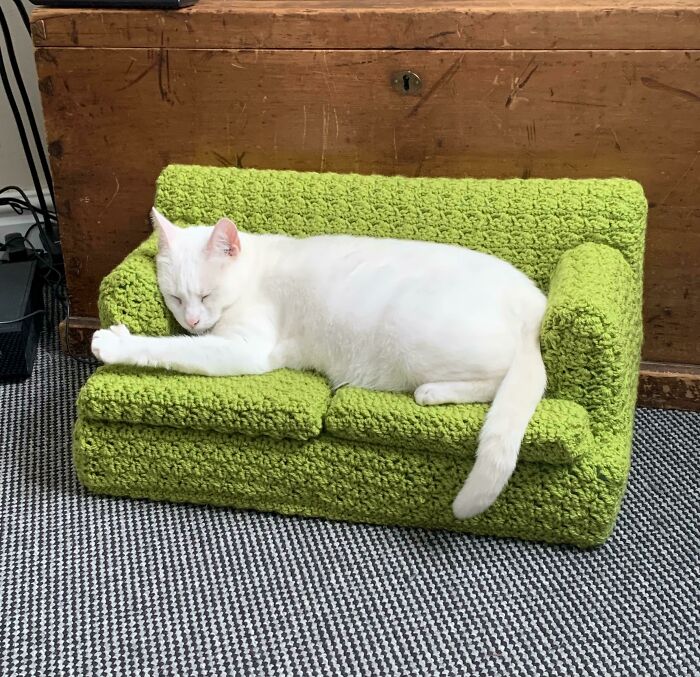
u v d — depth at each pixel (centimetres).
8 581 116
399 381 122
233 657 104
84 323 173
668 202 143
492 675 102
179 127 152
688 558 121
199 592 114
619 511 129
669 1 131
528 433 111
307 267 128
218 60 145
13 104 183
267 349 129
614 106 137
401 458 119
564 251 134
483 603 113
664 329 154
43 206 194
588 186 135
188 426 123
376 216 140
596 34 132
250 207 144
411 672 103
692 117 135
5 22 176
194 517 129
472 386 117
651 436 149
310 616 110
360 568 118
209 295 127
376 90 143
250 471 124
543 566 119
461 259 124
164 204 146
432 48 138
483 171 147
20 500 132
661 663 104
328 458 121
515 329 119
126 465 127
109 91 150
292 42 141
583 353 113
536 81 137
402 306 119
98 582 116
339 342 124
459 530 123
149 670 103
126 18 143
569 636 108
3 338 159
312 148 150
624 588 115
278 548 122
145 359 124
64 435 149
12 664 103
